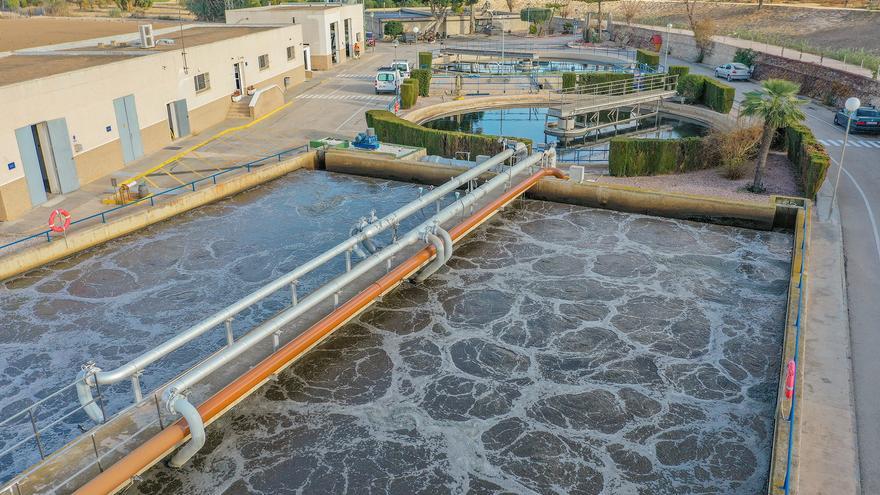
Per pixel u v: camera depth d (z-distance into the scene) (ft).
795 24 256.11
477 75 189.78
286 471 46.62
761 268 76.02
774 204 85.56
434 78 197.67
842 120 135.23
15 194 87.25
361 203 98.89
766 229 86.48
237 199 100.78
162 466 47.14
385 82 167.63
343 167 113.39
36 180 90.94
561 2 396.37
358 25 234.58
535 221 90.27
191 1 307.99
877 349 58.29
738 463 47.39
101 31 181.98
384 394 54.44
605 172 119.24
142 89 114.11
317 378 56.44
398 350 60.39
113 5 372.79
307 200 100.27
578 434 50.08
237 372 50.80
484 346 61.05
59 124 94.32
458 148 120.47
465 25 313.32
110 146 106.01
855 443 46.88
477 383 55.88
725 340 62.03
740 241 83.41
